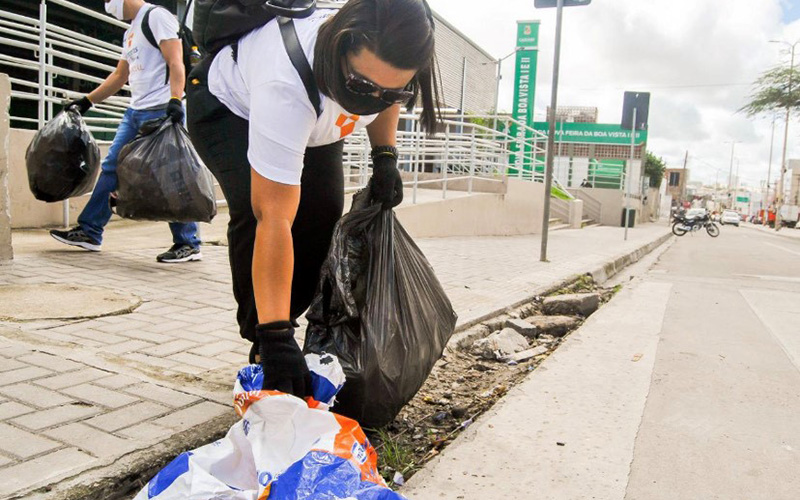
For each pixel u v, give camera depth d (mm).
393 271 2059
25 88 10352
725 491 1951
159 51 4285
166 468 1354
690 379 3084
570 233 16172
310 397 1617
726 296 5914
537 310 4961
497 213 12492
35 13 10125
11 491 1512
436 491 1887
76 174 4273
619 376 3082
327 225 2145
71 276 3924
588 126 39406
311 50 1602
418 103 1873
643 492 1923
